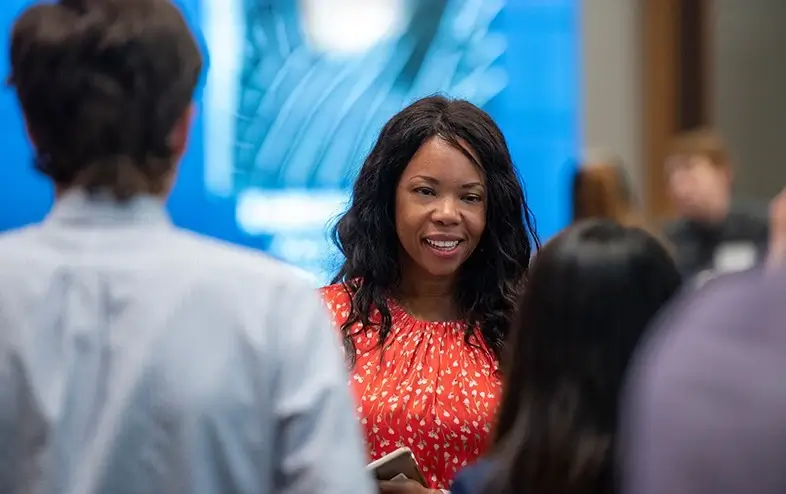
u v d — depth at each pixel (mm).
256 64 8742
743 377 1499
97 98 2090
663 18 9922
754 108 10641
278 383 2105
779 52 10641
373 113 8867
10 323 2068
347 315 3625
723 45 10484
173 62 2148
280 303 2152
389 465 3094
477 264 3646
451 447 3367
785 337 1521
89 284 2092
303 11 8766
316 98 8820
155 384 2033
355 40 8836
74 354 2059
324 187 8828
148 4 2166
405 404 3393
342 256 3809
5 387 2049
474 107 3646
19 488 2043
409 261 3670
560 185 9328
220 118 8703
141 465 2020
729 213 7500
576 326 2297
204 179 8711
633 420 1647
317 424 2096
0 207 8375
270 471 2105
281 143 8797
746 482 1447
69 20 2119
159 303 2078
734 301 1598
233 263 2166
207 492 2031
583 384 2281
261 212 8781
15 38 2145
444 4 8945
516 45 9172
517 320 2436
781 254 1800
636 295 2301
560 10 9242
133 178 2148
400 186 3572
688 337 1595
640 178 9875
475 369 3490
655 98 9930
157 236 2168
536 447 2279
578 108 9367
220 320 2088
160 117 2137
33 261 2111
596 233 2389
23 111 2162
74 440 2035
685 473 1490
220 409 2045
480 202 3561
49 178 2211
